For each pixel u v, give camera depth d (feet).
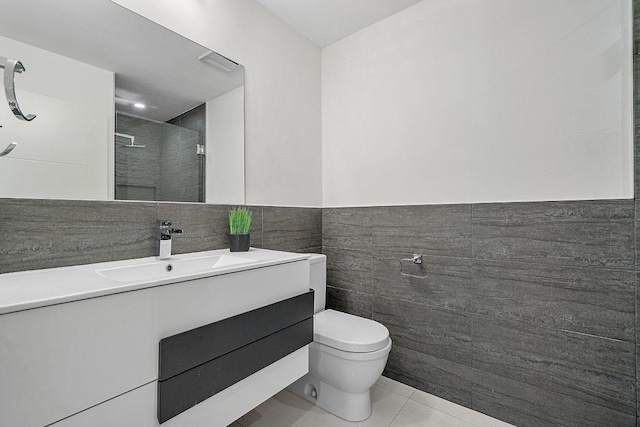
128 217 4.23
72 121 3.78
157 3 4.61
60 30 3.72
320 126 7.59
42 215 3.50
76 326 2.35
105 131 4.05
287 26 6.72
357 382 4.73
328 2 6.04
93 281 2.88
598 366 4.27
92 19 3.98
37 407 2.17
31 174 3.44
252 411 5.20
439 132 5.76
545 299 4.67
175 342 2.91
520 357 4.88
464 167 5.47
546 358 4.66
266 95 6.23
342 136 7.24
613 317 4.17
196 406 3.16
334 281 7.25
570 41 4.52
